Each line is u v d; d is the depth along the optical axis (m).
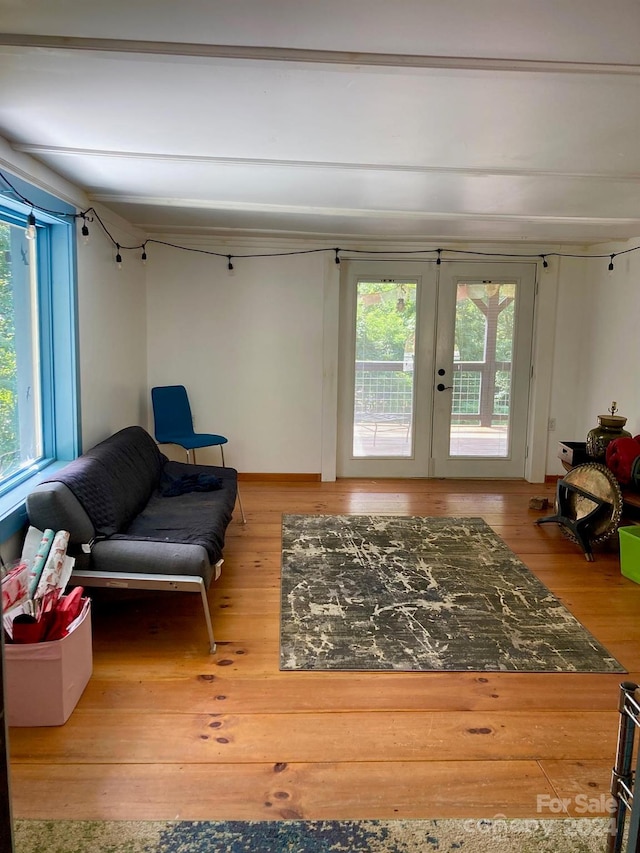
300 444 5.39
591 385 5.19
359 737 2.07
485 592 3.21
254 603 3.04
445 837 1.67
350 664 2.52
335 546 3.81
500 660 2.57
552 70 1.69
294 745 2.02
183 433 4.91
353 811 1.75
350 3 1.37
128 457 3.38
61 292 3.19
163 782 1.84
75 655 2.19
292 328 5.22
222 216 4.10
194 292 5.12
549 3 1.35
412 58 1.64
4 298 2.72
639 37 1.51
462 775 1.90
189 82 1.83
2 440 2.72
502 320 5.36
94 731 2.07
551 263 5.23
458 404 5.47
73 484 2.64
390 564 3.55
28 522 2.64
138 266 4.79
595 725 2.17
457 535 4.06
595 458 4.19
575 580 3.40
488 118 2.09
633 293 4.55
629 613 3.02
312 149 2.51
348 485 5.30
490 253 5.23
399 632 2.78
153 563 2.54
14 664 2.03
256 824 1.69
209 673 2.43
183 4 1.39
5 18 1.47
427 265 5.24
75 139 2.41
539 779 1.89
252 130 2.27
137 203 3.63
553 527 4.29
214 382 5.26
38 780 1.84
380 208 3.73
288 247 5.12
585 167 2.70
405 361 5.39
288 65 1.70
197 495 3.59
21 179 2.59
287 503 4.73
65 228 3.16
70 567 2.30
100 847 1.61
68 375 3.24
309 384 5.30
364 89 1.86
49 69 1.75
